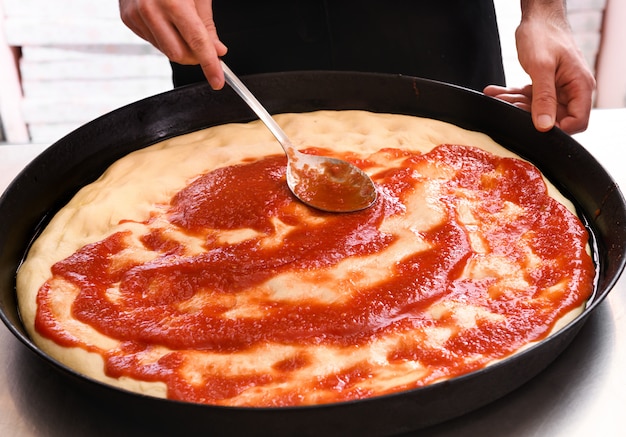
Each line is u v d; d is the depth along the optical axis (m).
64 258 0.85
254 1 1.12
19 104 1.76
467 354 0.74
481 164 0.94
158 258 0.84
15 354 0.79
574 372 0.76
